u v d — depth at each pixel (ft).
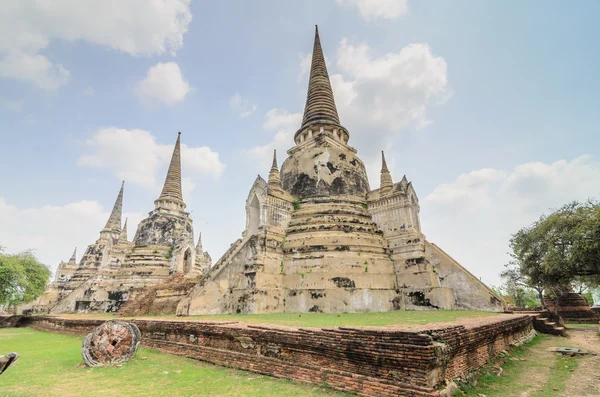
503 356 37.04
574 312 104.27
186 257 118.01
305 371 27.25
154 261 117.39
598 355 41.09
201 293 71.26
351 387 24.20
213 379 28.53
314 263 76.02
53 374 30.53
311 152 102.27
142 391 25.39
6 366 16.70
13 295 99.30
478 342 30.60
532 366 35.37
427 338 21.72
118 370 31.91
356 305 68.03
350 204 92.07
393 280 78.07
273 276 75.77
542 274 83.15
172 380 28.32
